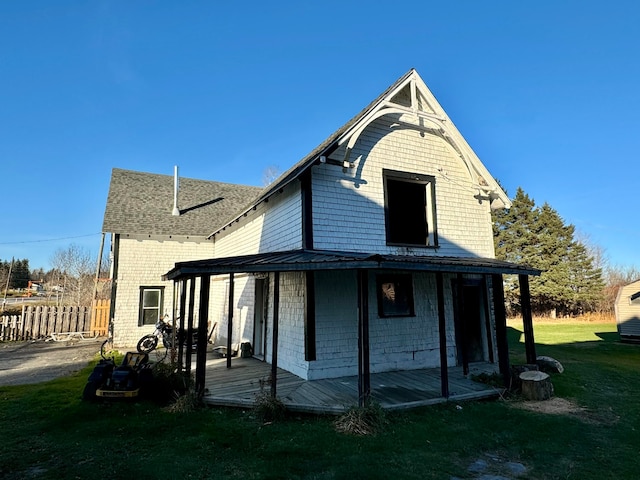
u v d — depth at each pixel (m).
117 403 6.42
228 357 9.38
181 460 4.14
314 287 8.33
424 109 10.39
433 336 9.67
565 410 6.50
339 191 8.88
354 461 4.12
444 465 4.17
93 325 17.23
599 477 3.95
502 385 7.52
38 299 38.31
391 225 10.44
